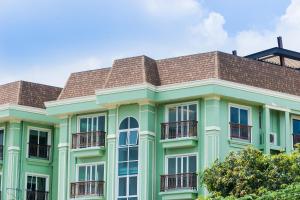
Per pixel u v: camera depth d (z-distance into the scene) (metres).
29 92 53.19
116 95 45.72
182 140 44.25
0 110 52.03
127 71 46.50
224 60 45.19
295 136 47.12
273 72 47.72
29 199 52.00
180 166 44.56
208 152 43.50
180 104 45.16
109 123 46.91
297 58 54.22
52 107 49.72
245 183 35.94
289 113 47.09
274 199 28.91
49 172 53.31
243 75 45.66
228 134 44.31
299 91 48.53
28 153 52.53
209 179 37.59
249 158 36.78
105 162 47.16
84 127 48.72
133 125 45.91
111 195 45.84
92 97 47.94
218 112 43.97
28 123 52.88
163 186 44.53
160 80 46.31
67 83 50.53
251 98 45.09
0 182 52.44
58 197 48.75
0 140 53.06
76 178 48.25
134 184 45.12
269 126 45.88
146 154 44.88
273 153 46.19
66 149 49.12
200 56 45.56
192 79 44.94
